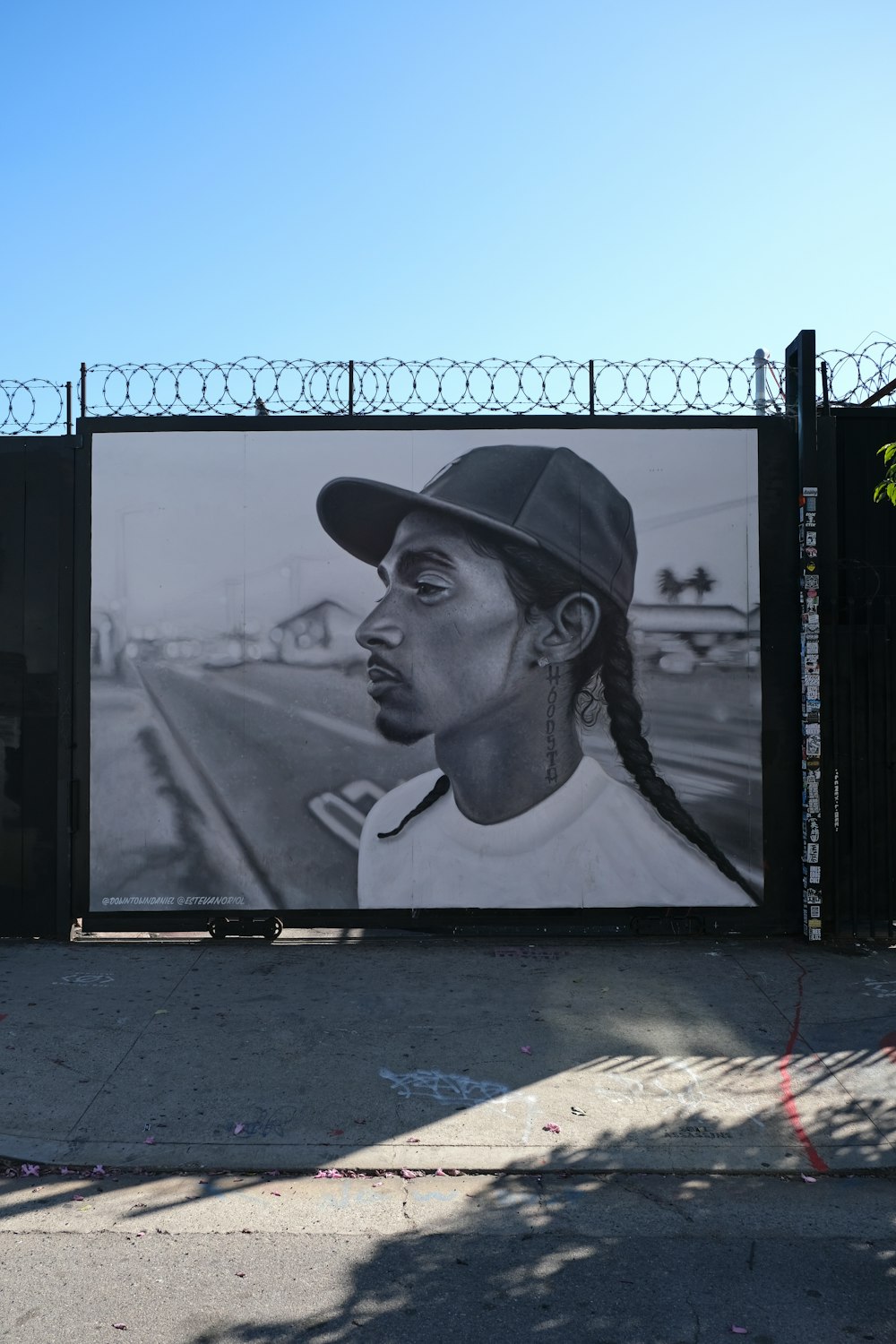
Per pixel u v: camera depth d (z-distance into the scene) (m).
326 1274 3.95
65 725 8.15
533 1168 4.77
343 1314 3.69
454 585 8.09
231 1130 5.07
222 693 8.14
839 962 7.59
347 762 8.12
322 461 8.16
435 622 8.09
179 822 8.12
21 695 8.18
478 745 8.09
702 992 6.94
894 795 8.12
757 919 8.10
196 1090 5.47
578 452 8.14
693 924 8.09
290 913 8.09
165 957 7.74
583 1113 5.25
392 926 8.09
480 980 7.17
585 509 8.12
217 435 8.17
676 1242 4.21
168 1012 6.54
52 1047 5.98
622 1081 5.60
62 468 8.21
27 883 8.16
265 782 8.12
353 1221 4.35
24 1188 4.63
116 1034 6.18
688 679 8.12
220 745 8.12
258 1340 3.54
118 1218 4.38
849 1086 5.56
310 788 8.11
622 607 8.12
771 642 8.13
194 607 8.15
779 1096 5.45
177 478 8.18
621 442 8.14
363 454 8.15
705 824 8.09
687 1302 3.78
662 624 8.12
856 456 8.27
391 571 8.12
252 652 8.14
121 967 7.50
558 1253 4.12
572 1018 6.46
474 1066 5.75
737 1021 6.43
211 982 7.14
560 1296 3.82
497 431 8.13
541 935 8.20
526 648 8.09
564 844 8.09
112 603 8.16
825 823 8.12
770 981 7.16
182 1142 4.97
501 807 8.09
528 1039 6.12
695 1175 4.76
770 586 8.16
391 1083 5.54
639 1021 6.43
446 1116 5.20
